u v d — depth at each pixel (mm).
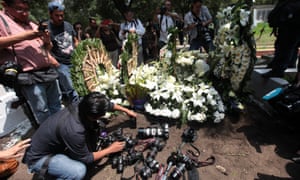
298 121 2375
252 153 2305
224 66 2836
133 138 2514
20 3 2012
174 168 2053
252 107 3066
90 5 15688
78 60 2812
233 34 2609
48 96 2639
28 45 2131
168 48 2959
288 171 2070
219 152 2340
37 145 1822
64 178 1811
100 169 2145
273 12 3012
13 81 2098
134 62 3273
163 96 2699
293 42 2924
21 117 3098
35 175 2160
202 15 4004
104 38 4902
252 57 2676
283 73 3148
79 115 1773
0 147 2633
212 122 2764
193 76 2938
